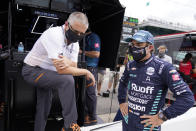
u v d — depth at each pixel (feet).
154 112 3.36
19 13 7.40
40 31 7.93
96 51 7.85
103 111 10.57
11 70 5.02
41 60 4.40
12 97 5.00
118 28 7.73
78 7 8.02
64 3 7.70
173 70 3.13
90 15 9.13
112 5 7.38
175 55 13.37
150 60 3.40
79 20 3.78
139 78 3.46
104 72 13.50
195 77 12.62
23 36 7.84
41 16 7.55
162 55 10.97
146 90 3.35
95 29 9.45
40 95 5.02
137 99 3.51
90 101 7.74
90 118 7.88
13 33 7.63
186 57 12.69
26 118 5.54
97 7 8.41
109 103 12.24
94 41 7.84
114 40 8.06
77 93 6.19
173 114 3.06
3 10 7.57
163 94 3.41
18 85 5.25
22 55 5.26
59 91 4.25
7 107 4.97
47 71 4.37
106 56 8.75
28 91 5.47
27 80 4.61
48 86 4.38
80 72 4.27
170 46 13.44
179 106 3.02
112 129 4.15
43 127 5.20
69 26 3.92
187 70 12.52
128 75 4.11
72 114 4.19
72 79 4.21
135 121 3.55
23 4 7.00
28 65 4.55
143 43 3.34
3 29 8.18
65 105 4.19
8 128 5.01
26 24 7.69
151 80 3.30
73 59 4.67
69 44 4.37
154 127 3.42
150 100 3.35
